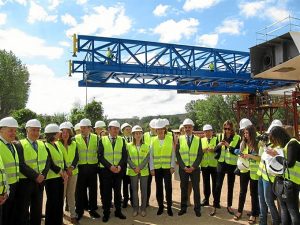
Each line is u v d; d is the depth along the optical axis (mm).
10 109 52844
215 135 8336
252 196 6602
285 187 4820
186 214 7477
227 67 19297
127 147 7648
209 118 57938
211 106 57500
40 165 5719
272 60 13328
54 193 6188
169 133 7754
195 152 7344
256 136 6316
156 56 17312
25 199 5461
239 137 7344
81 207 7258
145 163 7496
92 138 7512
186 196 7496
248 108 26250
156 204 8555
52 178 6184
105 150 7121
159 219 7160
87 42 15727
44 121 34906
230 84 22953
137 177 7570
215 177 8094
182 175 7449
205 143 8195
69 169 6695
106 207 7043
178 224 6770
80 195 7262
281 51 13008
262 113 26375
